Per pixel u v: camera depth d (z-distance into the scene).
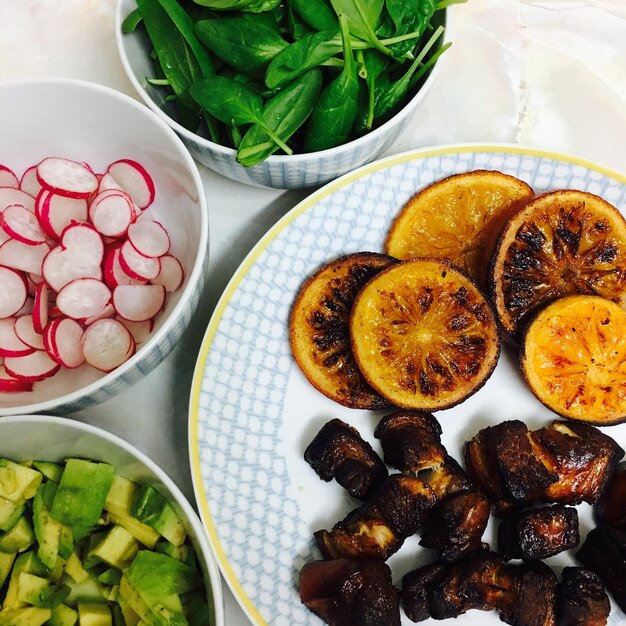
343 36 0.32
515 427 0.36
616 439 0.38
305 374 0.36
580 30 0.43
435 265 0.35
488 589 0.34
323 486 0.36
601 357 0.36
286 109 0.33
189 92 0.34
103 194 0.36
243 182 0.38
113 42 0.42
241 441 0.36
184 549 0.34
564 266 0.37
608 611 0.34
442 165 0.39
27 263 0.36
